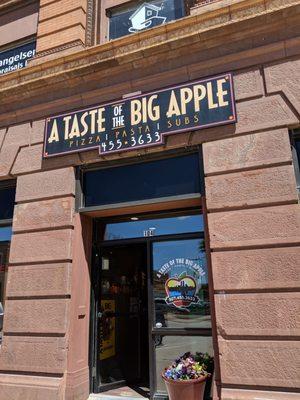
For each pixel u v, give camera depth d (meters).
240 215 5.23
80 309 6.11
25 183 6.84
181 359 5.41
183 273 5.99
